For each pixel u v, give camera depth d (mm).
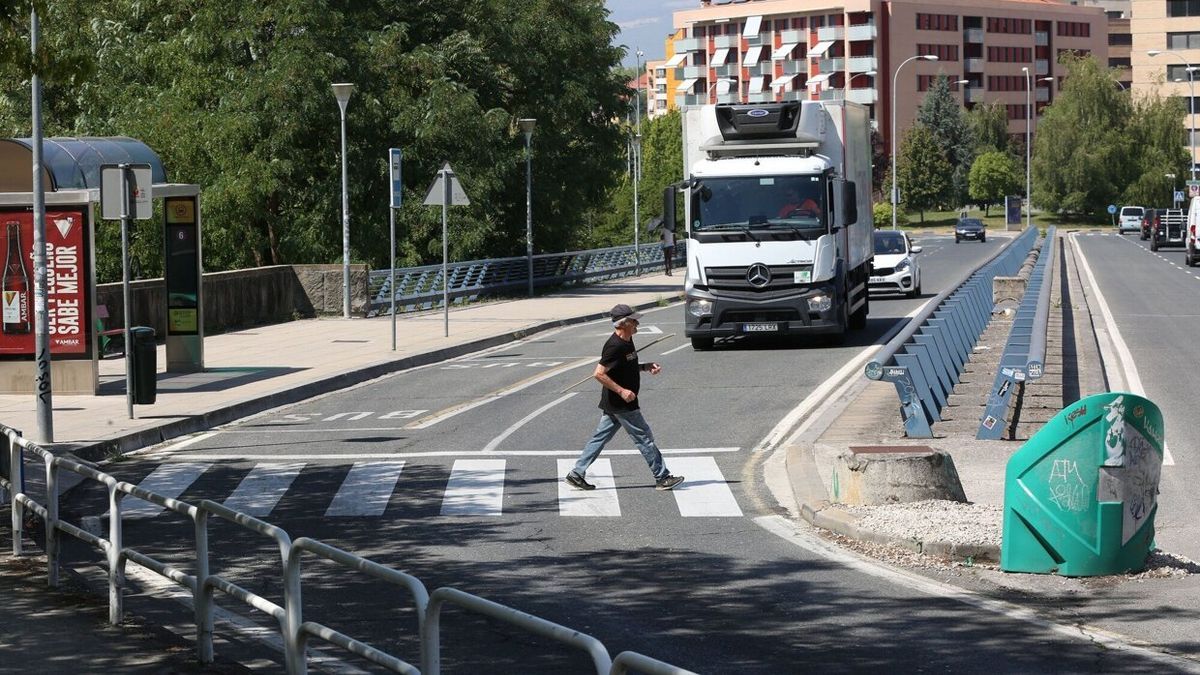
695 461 14586
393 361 24766
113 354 26531
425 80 44219
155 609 9188
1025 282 33250
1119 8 191500
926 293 42062
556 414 18266
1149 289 43062
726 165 25391
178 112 40094
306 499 13062
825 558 10211
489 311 37906
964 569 9812
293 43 40344
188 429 17953
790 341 27312
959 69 145875
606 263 56469
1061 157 127562
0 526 12133
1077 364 22234
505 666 7664
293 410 19891
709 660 7695
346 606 9141
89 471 8984
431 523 11852
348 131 42094
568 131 52781
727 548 10641
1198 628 8195
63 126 44906
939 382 17797
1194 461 13883
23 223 20578
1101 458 9461
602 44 53094
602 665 4422
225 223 40781
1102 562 9492
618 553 10562
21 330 20688
